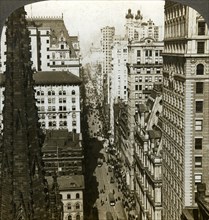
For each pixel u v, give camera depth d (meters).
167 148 76.44
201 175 64.19
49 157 93.81
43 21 125.44
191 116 62.50
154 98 96.12
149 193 87.00
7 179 41.38
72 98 117.31
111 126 147.50
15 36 41.75
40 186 42.22
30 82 42.44
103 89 153.25
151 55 110.00
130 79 111.19
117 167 123.12
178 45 65.88
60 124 118.50
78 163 95.25
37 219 42.00
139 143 99.50
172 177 72.69
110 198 103.12
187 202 64.69
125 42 138.00
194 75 60.97
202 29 59.34
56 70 128.00
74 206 89.38
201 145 63.59
